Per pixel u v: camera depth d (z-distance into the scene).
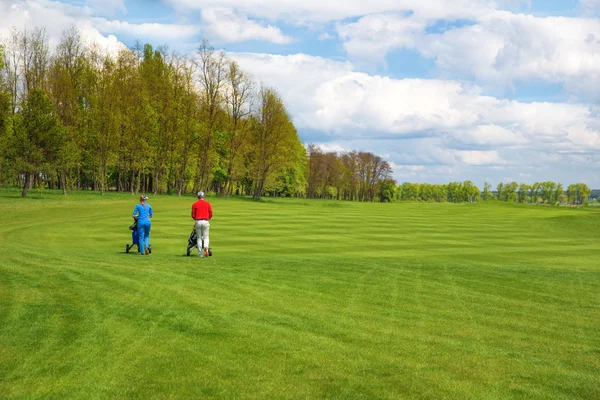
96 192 68.62
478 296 11.70
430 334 8.34
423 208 73.75
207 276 12.95
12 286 10.56
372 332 8.29
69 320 8.21
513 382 6.27
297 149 95.25
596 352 7.63
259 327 8.27
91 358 6.56
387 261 17.38
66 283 11.06
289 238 25.53
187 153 74.75
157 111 71.50
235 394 5.59
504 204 85.75
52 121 55.56
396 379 6.22
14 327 7.73
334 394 5.68
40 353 6.68
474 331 8.65
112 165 74.31
